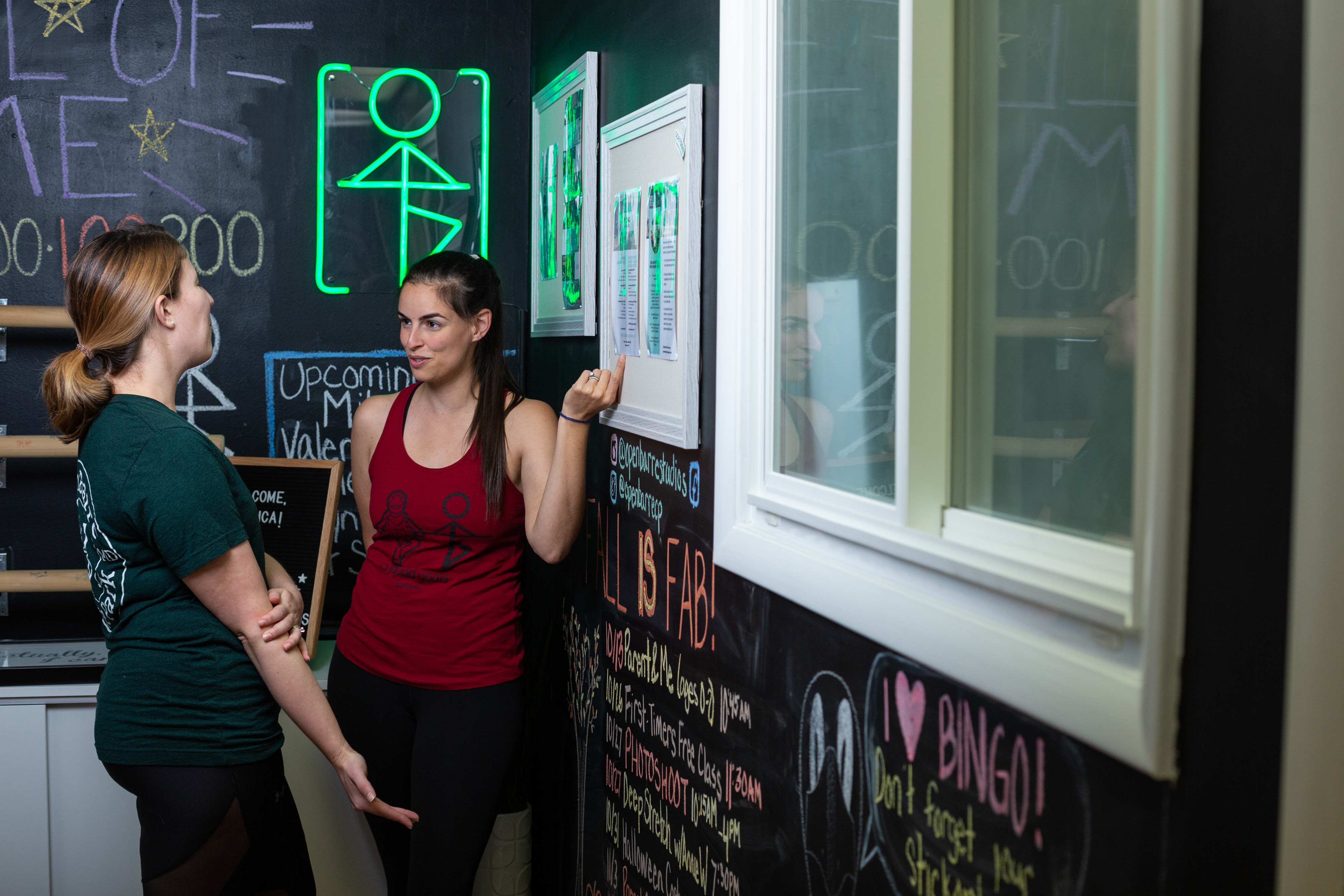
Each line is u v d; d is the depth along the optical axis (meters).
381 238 2.65
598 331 1.99
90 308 1.40
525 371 2.70
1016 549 0.79
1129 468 0.70
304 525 2.41
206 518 1.38
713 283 1.40
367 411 2.02
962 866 0.82
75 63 2.48
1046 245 0.80
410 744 1.86
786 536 1.19
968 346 0.90
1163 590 0.59
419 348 1.74
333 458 2.65
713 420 1.40
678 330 1.48
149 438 1.37
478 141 2.67
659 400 1.59
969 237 0.89
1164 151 0.58
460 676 1.80
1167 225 0.58
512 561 1.87
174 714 1.40
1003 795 0.77
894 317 0.98
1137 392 0.63
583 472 1.73
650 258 1.61
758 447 1.27
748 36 1.26
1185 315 0.59
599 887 2.01
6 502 2.48
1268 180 0.55
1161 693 0.60
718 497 1.34
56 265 2.50
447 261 1.77
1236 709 0.57
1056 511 0.78
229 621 1.43
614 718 1.91
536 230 2.56
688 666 1.51
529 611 2.65
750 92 1.26
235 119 2.56
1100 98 0.74
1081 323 0.75
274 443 2.62
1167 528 0.59
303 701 1.49
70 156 2.49
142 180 2.53
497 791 1.83
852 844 1.01
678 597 1.55
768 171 1.24
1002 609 0.78
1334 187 0.53
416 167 2.65
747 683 1.29
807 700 1.12
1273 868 0.55
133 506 1.35
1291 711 0.54
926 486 0.91
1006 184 0.85
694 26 1.46
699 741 1.47
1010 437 0.84
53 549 2.51
